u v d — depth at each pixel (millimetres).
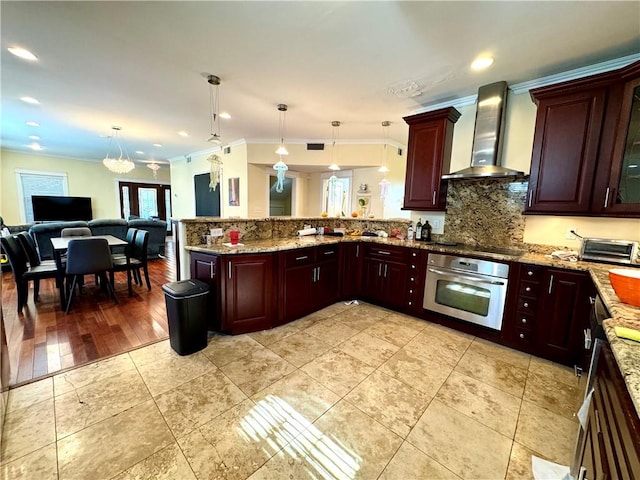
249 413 1653
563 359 2225
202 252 2580
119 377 1963
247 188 5547
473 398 1824
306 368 2117
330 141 5320
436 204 3123
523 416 1675
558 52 2154
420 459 1378
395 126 4289
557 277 2219
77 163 8281
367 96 3119
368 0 1634
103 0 1664
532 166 2500
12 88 3049
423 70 2496
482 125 2842
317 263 3158
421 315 3064
